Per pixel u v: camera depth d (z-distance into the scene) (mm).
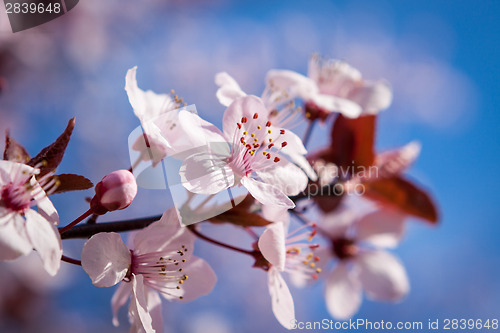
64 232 179
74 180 173
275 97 206
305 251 201
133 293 176
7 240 162
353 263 250
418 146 237
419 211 234
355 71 229
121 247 179
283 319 187
